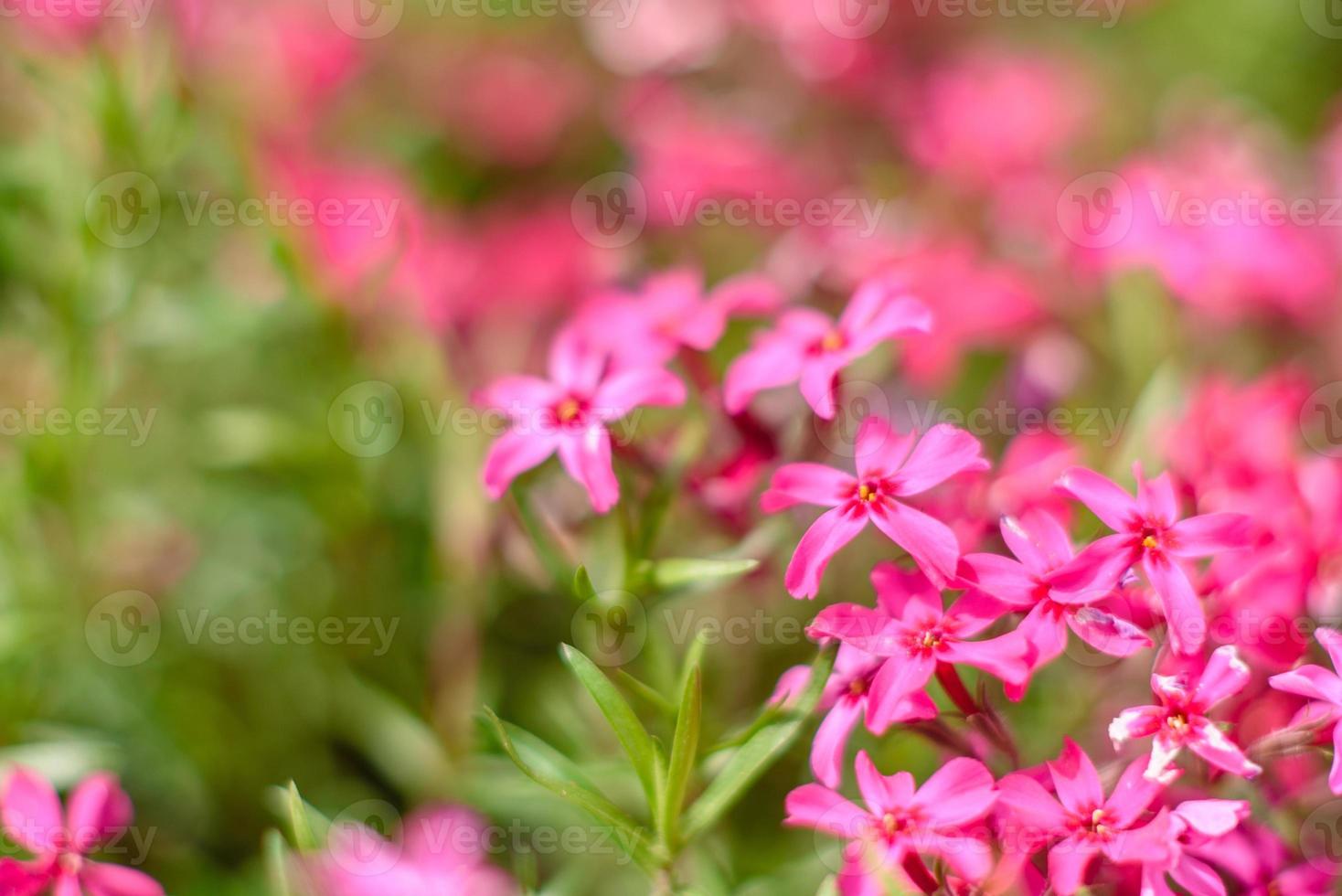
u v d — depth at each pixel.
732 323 0.43
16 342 0.43
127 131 0.40
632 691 0.37
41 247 0.41
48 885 0.35
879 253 0.43
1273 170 0.49
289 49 0.47
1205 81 0.56
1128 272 0.42
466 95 0.53
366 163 0.48
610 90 0.54
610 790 0.38
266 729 0.42
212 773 0.41
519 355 0.43
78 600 0.41
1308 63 0.56
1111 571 0.33
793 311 0.37
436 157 0.53
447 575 0.41
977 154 0.47
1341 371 0.43
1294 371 0.40
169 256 0.42
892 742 0.37
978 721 0.34
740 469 0.37
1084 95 0.52
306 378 0.43
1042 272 0.44
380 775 0.42
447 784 0.40
